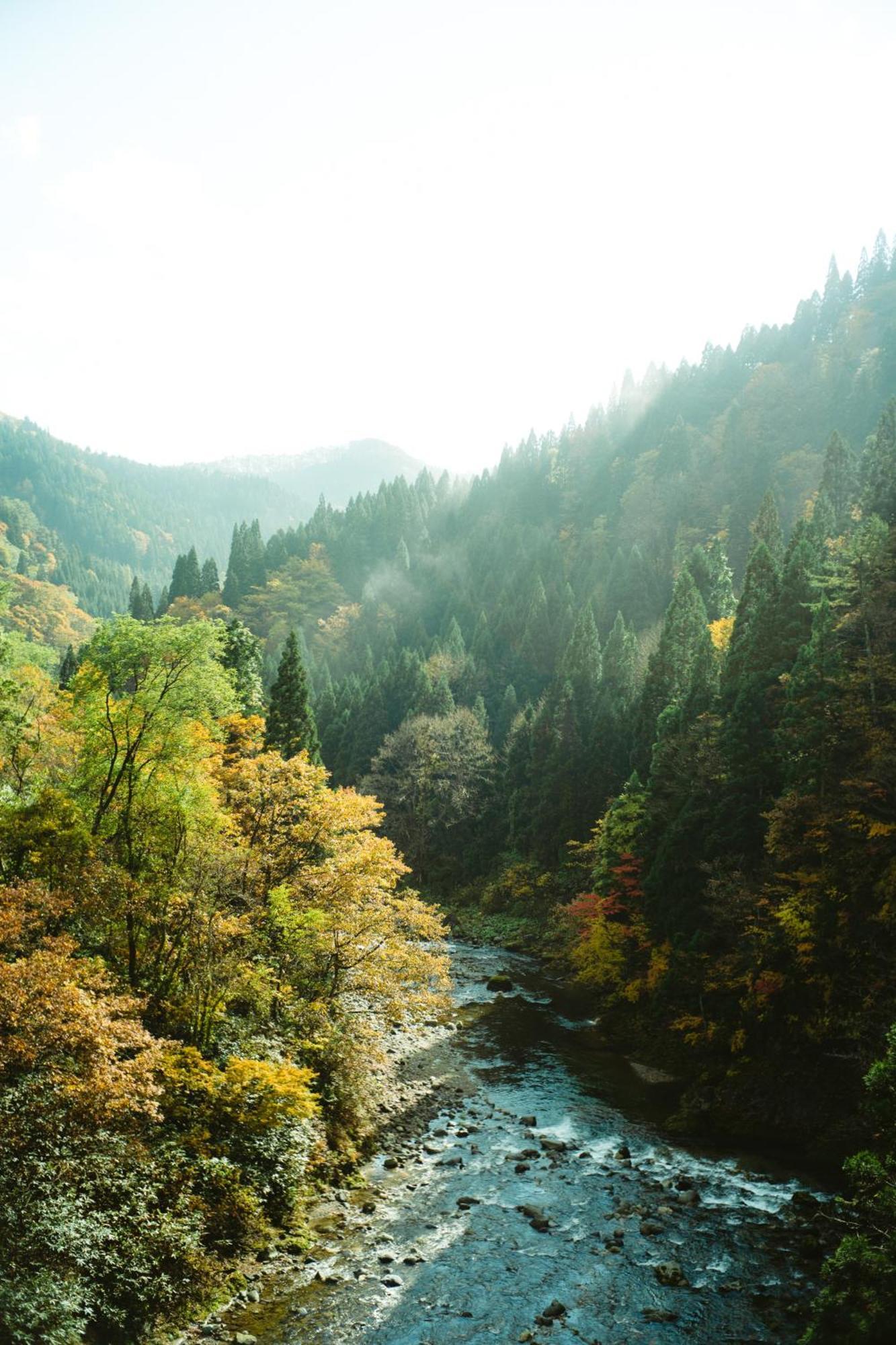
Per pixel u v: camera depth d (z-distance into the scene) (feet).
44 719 121.08
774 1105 89.35
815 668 115.75
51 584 627.87
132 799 87.51
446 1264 58.70
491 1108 92.48
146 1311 45.98
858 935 89.81
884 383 505.25
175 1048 66.08
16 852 74.54
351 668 453.99
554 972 170.19
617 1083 102.42
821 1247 61.98
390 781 276.62
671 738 151.53
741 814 119.44
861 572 113.70
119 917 71.05
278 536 629.10
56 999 43.98
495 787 272.92
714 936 114.32
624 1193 71.41
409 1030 118.11
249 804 101.19
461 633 425.28
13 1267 39.17
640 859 142.72
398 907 101.04
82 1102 42.47
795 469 464.65
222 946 75.61
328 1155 72.02
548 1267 58.85
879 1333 43.34
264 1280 54.44
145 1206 49.39
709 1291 56.29
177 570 572.51
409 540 609.42
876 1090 56.70
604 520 523.29
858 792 94.68
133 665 94.89
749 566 192.65
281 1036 81.97
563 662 303.48
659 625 343.46
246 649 184.85
